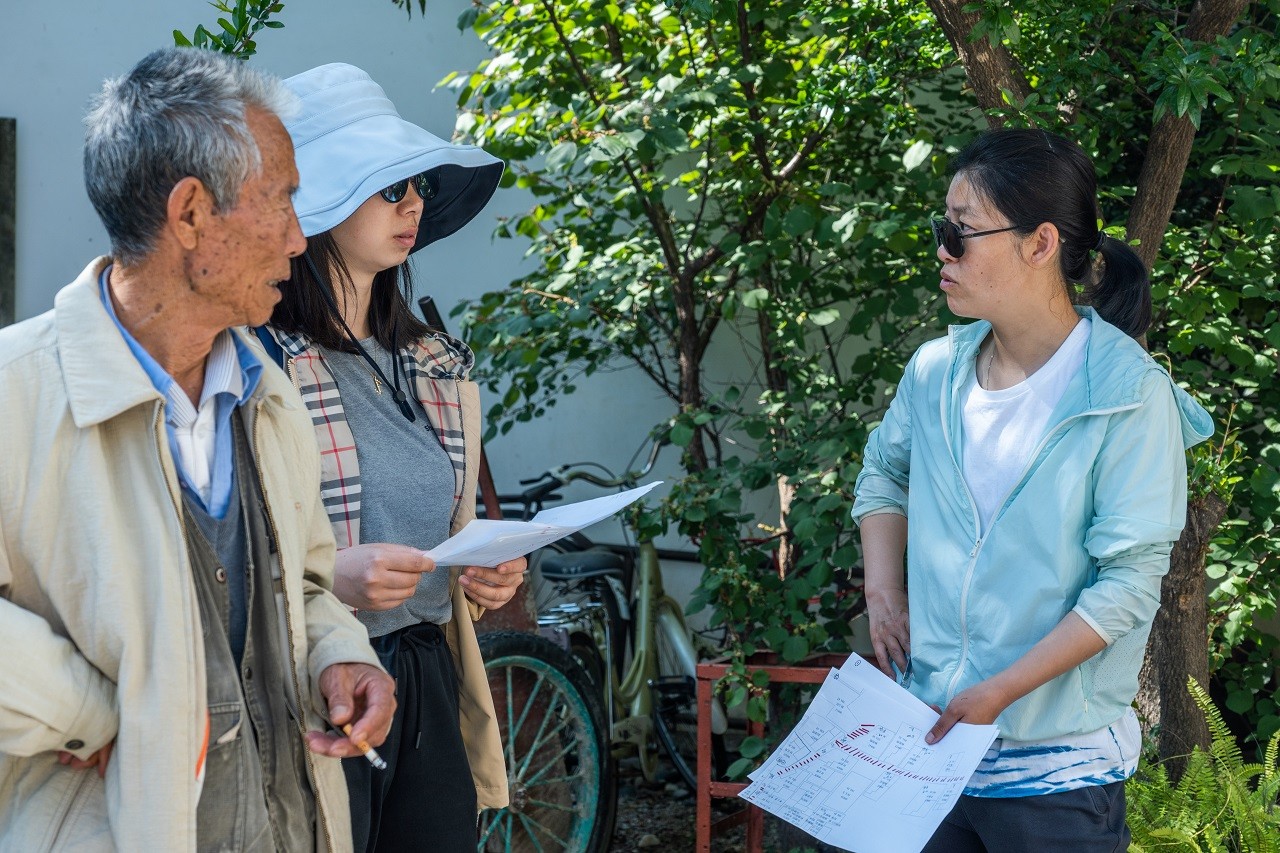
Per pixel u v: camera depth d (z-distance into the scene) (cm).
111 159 137
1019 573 197
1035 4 280
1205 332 312
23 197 450
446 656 216
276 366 165
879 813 190
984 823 200
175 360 147
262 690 157
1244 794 266
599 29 374
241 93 141
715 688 324
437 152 200
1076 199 198
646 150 335
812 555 318
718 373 450
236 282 142
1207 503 289
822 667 327
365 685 161
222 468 155
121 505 139
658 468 460
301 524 166
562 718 344
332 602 173
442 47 457
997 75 289
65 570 136
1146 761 285
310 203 194
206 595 147
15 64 448
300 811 161
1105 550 190
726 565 337
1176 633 294
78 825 138
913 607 213
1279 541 326
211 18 452
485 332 379
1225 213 335
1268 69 254
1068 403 198
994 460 203
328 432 198
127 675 135
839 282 402
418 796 208
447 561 188
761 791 205
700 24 360
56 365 137
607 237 404
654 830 387
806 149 364
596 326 400
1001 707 189
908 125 346
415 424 213
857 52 348
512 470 478
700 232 399
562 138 352
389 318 213
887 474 237
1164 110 262
